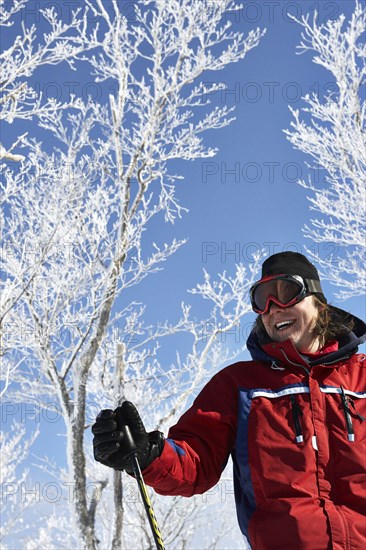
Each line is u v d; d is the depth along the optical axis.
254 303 1.61
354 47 7.47
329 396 1.43
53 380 6.71
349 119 7.46
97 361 7.70
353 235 7.38
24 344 6.62
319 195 7.52
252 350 1.60
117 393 7.05
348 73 7.45
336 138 7.45
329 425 1.39
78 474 6.20
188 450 1.46
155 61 7.75
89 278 6.93
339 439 1.37
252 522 1.33
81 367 6.55
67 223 6.88
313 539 1.25
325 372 1.48
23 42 6.58
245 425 1.44
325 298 1.63
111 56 7.69
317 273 1.65
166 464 1.39
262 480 1.36
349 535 1.25
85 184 7.00
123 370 7.14
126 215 7.00
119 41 7.71
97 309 6.70
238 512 1.43
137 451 1.32
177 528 8.18
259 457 1.38
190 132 7.49
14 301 6.38
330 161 7.55
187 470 1.43
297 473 1.34
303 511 1.29
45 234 6.72
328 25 7.43
